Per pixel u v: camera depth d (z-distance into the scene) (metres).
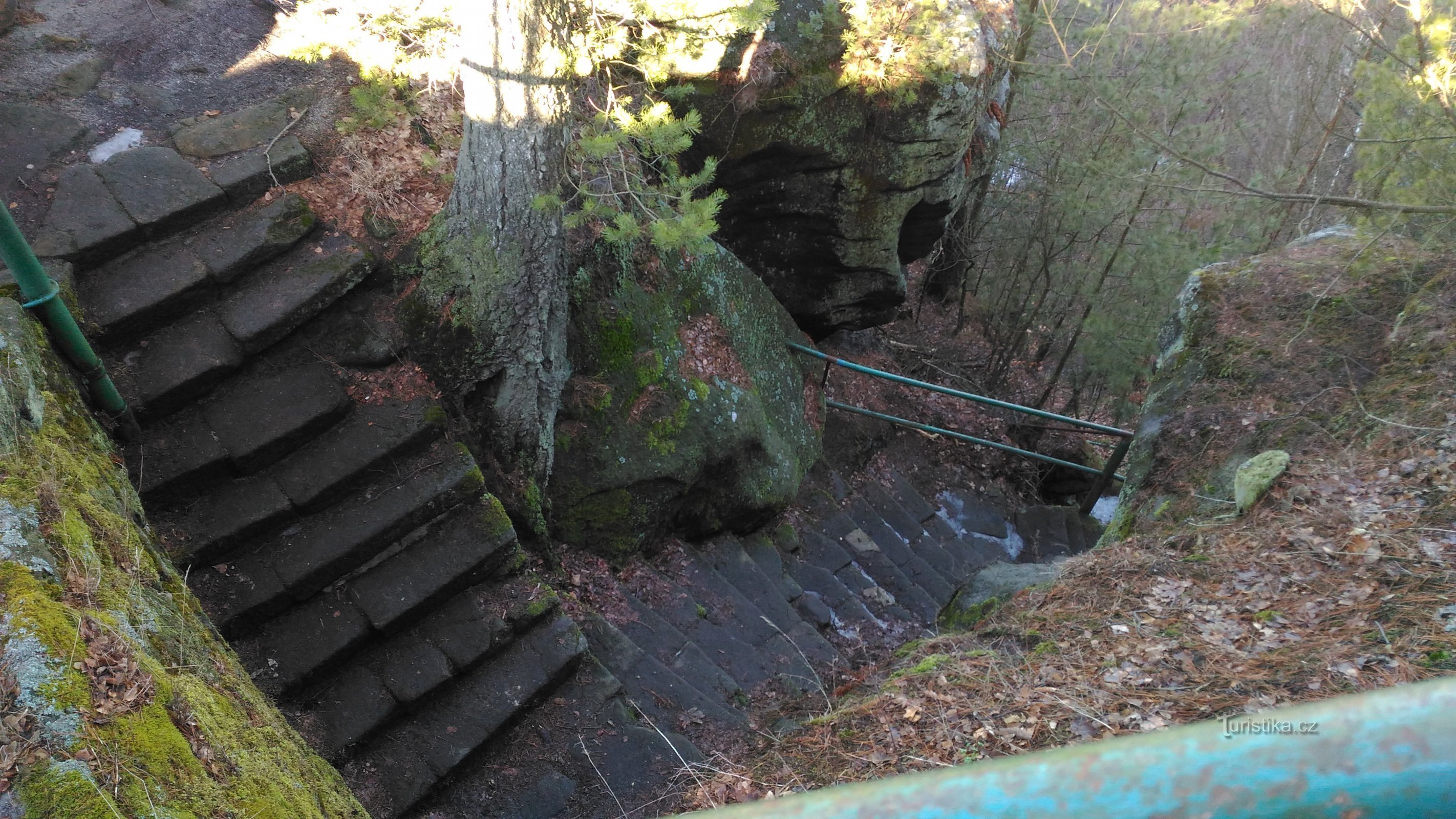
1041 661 3.89
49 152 4.73
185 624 2.94
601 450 5.65
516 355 4.88
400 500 4.43
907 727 3.67
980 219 12.73
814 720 4.02
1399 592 3.71
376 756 4.05
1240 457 5.05
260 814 2.21
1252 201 9.73
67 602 2.39
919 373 10.95
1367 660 3.41
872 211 7.47
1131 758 0.37
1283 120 12.52
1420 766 0.32
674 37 5.36
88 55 5.34
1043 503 9.87
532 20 4.14
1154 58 10.02
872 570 7.36
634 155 5.70
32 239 4.31
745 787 3.64
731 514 6.56
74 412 3.57
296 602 4.17
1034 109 11.49
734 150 7.06
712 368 6.35
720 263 6.79
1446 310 5.05
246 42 5.66
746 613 5.90
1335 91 11.41
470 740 4.16
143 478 4.06
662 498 5.85
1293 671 3.47
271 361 4.62
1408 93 5.34
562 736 4.38
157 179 4.71
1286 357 5.39
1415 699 0.35
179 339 4.44
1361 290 5.54
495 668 4.41
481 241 4.68
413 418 4.64
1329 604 3.81
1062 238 12.28
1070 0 10.71
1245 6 9.23
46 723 2.00
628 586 5.64
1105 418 13.45
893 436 9.30
